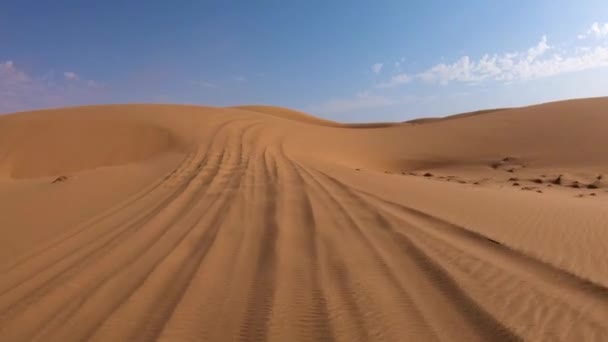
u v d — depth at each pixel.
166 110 39.41
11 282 5.14
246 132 30.67
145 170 16.22
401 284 4.79
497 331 3.71
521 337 3.60
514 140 32.59
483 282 4.80
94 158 26.58
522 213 8.47
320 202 9.37
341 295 4.52
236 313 4.14
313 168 16.61
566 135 30.97
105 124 31.38
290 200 9.57
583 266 5.24
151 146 28.02
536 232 6.91
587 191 16.95
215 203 9.52
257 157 19.77
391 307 4.21
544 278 4.91
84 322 4.04
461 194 11.36
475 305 4.22
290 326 3.88
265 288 4.72
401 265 5.40
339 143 36.03
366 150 34.94
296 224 7.51
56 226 7.79
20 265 5.74
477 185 16.95
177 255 5.95
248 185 11.84
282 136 32.84
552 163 26.12
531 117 37.81
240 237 6.77
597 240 6.33
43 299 4.60
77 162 26.17
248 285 4.82
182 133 29.39
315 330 3.80
